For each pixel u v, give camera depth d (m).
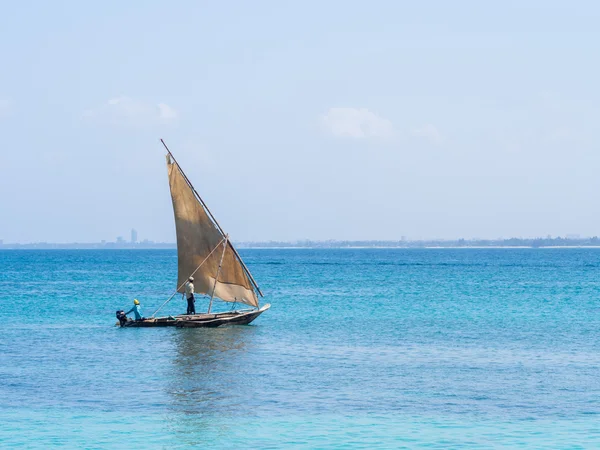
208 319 98.62
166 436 46.44
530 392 58.25
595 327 100.38
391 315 117.94
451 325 102.88
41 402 54.75
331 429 47.84
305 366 69.12
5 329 98.31
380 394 57.34
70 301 147.38
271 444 44.91
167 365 69.62
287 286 199.25
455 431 47.47
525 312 123.00
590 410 52.66
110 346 81.94
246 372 66.19
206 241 100.00
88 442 45.28
